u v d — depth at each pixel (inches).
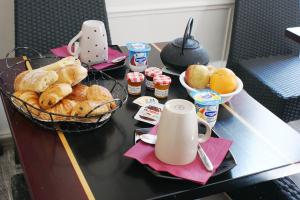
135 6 77.5
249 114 42.1
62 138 35.4
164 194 29.4
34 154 33.1
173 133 30.3
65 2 62.3
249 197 45.8
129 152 32.7
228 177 31.8
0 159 73.4
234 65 79.9
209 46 90.5
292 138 38.2
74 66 39.0
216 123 39.8
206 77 42.3
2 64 48.3
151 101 42.1
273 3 79.1
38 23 60.6
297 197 40.2
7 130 76.3
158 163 31.7
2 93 40.9
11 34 69.6
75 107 35.2
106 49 48.8
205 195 31.3
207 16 85.6
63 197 28.6
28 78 37.3
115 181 30.5
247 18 77.9
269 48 82.2
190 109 30.6
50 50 57.6
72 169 31.6
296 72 75.5
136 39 82.0
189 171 31.1
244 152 35.5
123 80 46.8
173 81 47.6
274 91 68.4
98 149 34.3
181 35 85.5
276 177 33.9
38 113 35.3
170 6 80.3
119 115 39.7
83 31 47.1
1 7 66.7
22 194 42.9
